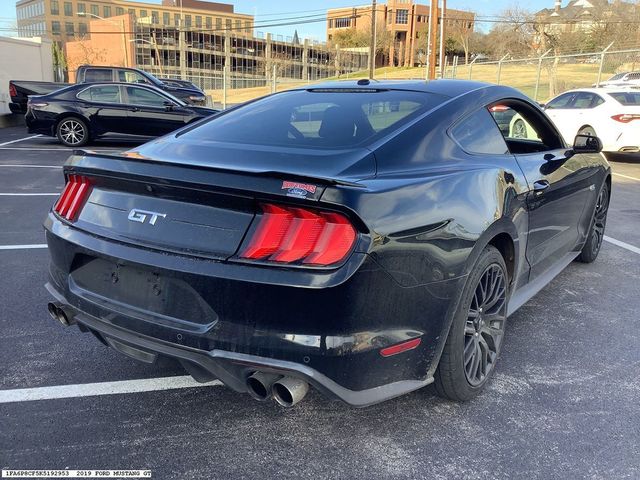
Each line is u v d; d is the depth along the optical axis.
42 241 5.55
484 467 2.40
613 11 51.66
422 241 2.30
